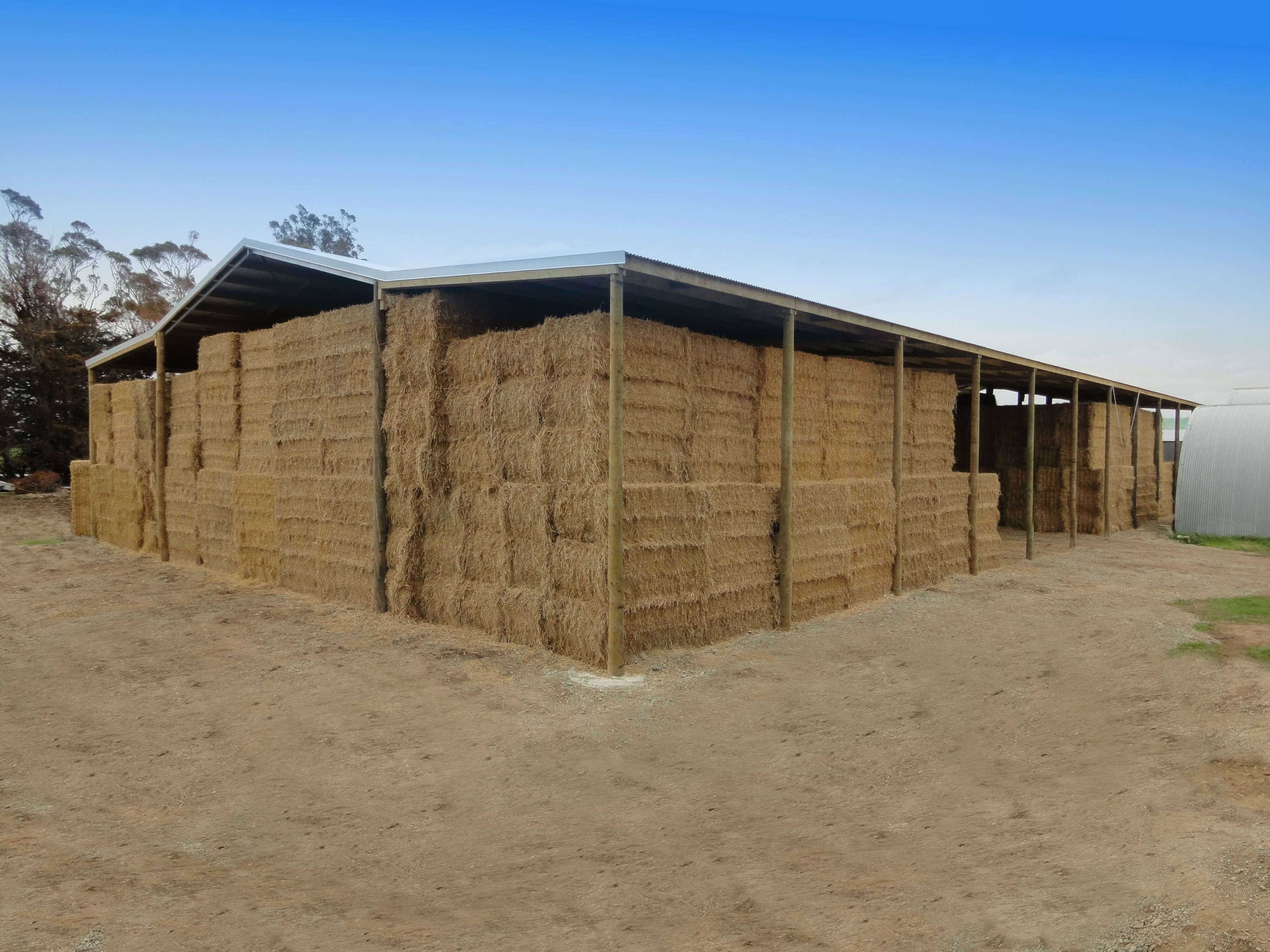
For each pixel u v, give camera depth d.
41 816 4.76
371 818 4.70
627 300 9.51
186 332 15.87
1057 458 19.28
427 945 3.44
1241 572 13.66
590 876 4.02
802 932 3.46
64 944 3.44
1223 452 18.84
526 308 9.91
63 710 6.58
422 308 9.06
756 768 5.32
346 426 10.29
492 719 6.21
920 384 12.64
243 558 12.27
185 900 3.84
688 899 3.78
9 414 32.72
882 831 4.45
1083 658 7.96
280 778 5.27
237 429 12.70
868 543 10.69
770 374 9.57
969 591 11.65
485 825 4.59
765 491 8.97
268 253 11.45
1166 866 3.86
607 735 5.88
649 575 7.64
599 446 7.50
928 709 6.49
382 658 7.93
